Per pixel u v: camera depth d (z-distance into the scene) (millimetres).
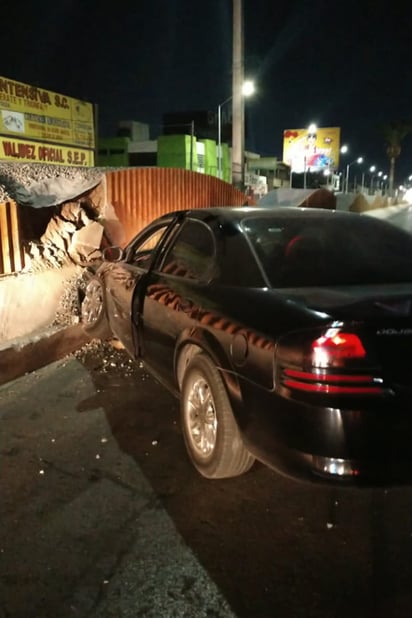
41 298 5938
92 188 7699
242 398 2973
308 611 2428
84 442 3949
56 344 5641
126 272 5055
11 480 3449
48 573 2645
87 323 5941
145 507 3186
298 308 2822
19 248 5926
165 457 3754
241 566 2709
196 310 3512
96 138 20625
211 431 3363
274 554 2803
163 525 3023
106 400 4676
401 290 3150
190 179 10227
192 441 3543
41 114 17828
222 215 3893
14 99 16609
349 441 2551
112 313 5391
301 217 3998
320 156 73438
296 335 2648
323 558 2773
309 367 2582
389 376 2568
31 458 3717
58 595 2506
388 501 3281
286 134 74625
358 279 3426
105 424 4230
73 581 2594
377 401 2543
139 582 2594
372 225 4086
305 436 2617
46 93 17953
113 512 3135
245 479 3510
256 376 2857
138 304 4512
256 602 2480
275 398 2742
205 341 3316
